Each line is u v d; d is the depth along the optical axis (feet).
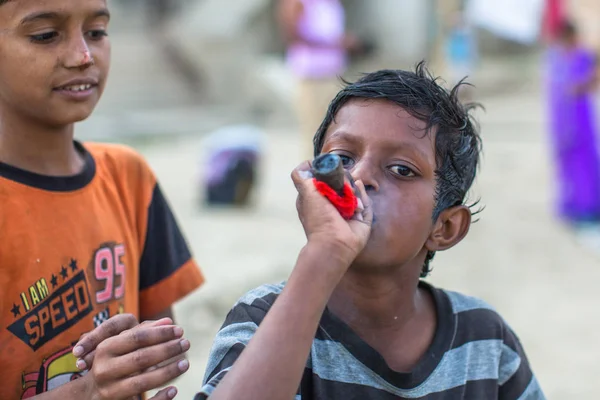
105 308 6.39
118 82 46.24
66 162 6.34
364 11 46.78
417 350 5.23
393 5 45.55
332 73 24.75
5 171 5.98
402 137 4.83
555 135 21.83
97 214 6.44
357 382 4.91
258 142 24.90
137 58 48.55
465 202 5.73
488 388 5.22
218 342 4.71
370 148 4.83
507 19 23.15
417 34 45.03
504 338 5.49
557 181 22.26
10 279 5.83
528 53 47.37
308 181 4.36
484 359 5.30
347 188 4.34
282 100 42.27
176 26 50.37
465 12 35.55
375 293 5.03
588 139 21.29
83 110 6.11
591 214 21.45
